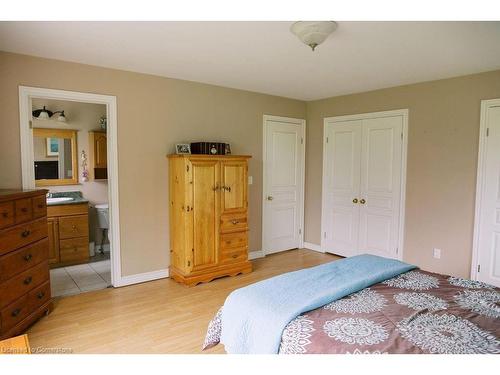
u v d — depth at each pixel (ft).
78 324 9.05
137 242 12.04
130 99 11.56
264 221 15.65
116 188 11.44
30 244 8.77
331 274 7.07
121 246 11.71
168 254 12.80
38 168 14.84
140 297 10.88
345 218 15.47
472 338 4.69
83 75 10.61
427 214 12.71
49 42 8.64
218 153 12.73
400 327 5.02
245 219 13.10
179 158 11.78
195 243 11.87
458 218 11.90
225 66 10.81
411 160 13.08
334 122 15.70
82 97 10.62
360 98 14.66
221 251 12.56
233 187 12.69
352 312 5.54
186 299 10.75
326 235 16.33
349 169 15.20
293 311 5.41
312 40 7.48
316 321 5.24
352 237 15.23
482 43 8.52
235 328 5.74
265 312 5.52
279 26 7.54
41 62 9.91
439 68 10.82
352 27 7.53
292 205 16.79
